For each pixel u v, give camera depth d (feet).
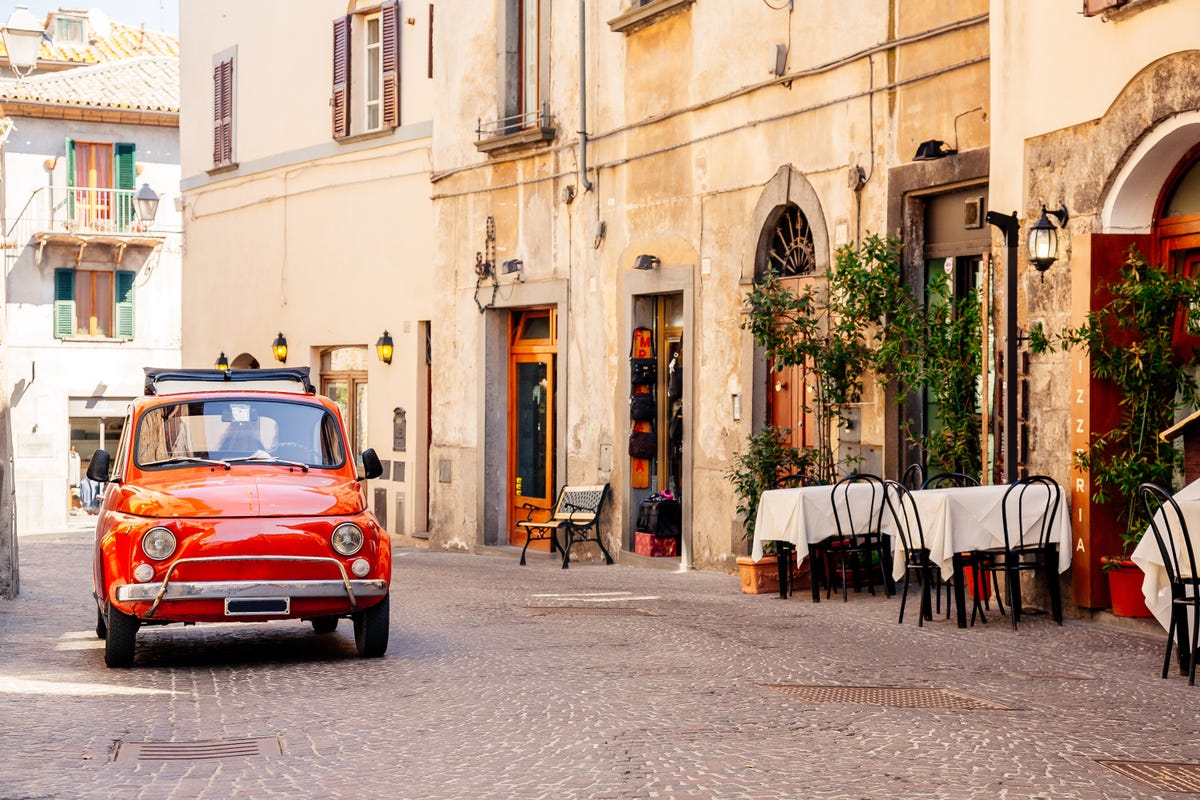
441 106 85.92
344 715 29.04
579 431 73.20
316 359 102.01
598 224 71.41
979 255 48.93
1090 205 42.04
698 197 63.87
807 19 56.80
